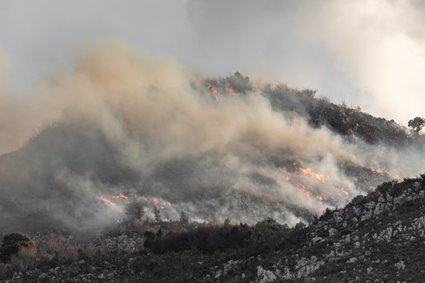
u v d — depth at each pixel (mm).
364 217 78688
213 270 83938
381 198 80375
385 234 70500
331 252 71125
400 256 64250
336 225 80812
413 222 70875
